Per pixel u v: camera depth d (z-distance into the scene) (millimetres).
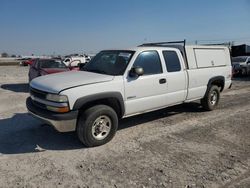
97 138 5156
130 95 5613
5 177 3979
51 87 4945
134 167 4320
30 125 6508
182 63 6820
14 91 12961
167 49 6539
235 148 5156
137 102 5766
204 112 7949
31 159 4605
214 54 8047
